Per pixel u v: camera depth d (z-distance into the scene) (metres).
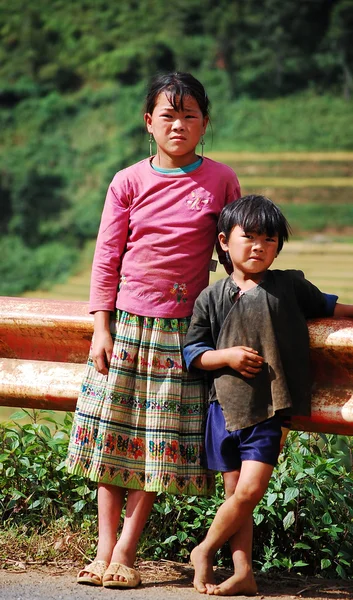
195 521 5.75
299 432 6.26
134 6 107.25
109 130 90.00
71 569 5.25
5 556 5.42
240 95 94.88
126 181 5.29
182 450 5.14
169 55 102.50
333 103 91.94
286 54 96.75
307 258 57.62
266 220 4.82
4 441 6.40
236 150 81.88
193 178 5.25
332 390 5.05
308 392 4.88
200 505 5.90
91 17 107.19
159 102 5.23
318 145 82.06
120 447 5.12
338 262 56.12
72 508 6.05
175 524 5.84
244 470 4.74
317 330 4.98
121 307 5.20
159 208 5.20
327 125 86.44
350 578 5.57
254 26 97.69
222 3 100.12
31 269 72.06
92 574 4.92
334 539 5.74
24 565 5.28
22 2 108.50
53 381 5.65
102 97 94.88
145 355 5.14
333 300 5.09
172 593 4.80
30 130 92.44
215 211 5.26
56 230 77.75
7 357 5.84
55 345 5.69
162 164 5.32
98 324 5.21
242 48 97.88
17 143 91.12
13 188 81.19
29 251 76.38
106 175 82.06
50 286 69.19
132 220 5.24
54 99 96.00
